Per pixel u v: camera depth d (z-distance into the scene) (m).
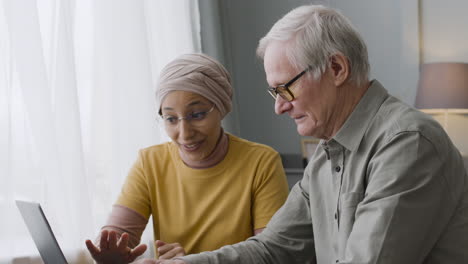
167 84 1.49
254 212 1.60
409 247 1.03
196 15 3.26
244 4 4.04
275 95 1.26
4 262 1.67
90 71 2.22
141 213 1.65
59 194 1.85
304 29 1.17
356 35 1.20
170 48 2.96
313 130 1.23
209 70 1.51
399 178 1.05
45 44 1.91
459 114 3.42
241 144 1.68
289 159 4.04
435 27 3.54
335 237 1.27
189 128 1.51
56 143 1.83
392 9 3.62
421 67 3.44
